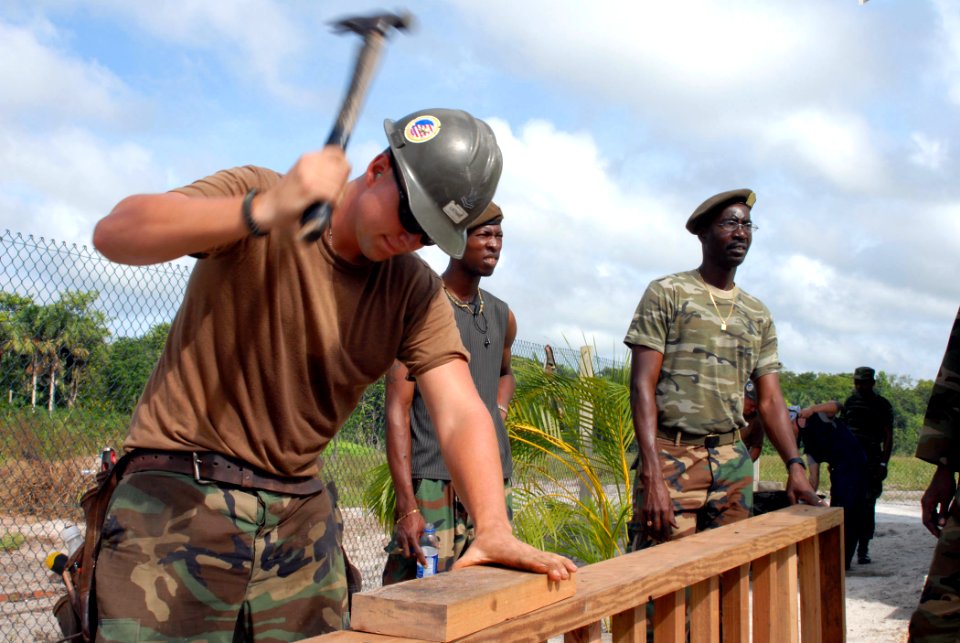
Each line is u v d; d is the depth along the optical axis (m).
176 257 1.73
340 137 1.67
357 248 2.01
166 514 2.03
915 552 8.84
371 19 1.74
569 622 1.72
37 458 5.26
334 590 2.30
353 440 6.12
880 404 8.80
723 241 4.05
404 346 2.19
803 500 3.95
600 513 5.85
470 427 2.07
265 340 2.01
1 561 6.15
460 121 1.97
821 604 3.42
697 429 4.00
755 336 4.11
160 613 1.99
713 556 2.37
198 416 2.05
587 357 6.62
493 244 4.08
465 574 1.66
